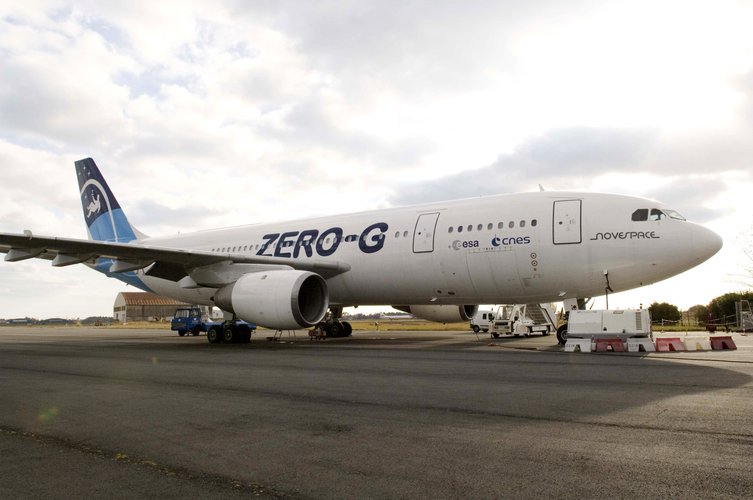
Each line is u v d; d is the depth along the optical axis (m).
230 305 17.73
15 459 4.36
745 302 35.25
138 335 32.53
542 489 3.52
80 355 14.34
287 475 3.88
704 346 13.84
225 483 3.73
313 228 20.73
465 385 8.00
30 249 16.22
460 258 16.86
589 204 15.55
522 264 15.97
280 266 18.75
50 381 8.95
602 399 6.64
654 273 14.77
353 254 19.05
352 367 10.70
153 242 25.91
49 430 5.34
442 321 24.62
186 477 3.87
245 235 22.73
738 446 4.45
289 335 27.69
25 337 29.78
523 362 11.30
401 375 9.30
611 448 4.43
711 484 3.56
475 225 16.83
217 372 10.02
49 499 3.48
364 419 5.70
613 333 14.07
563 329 16.67
